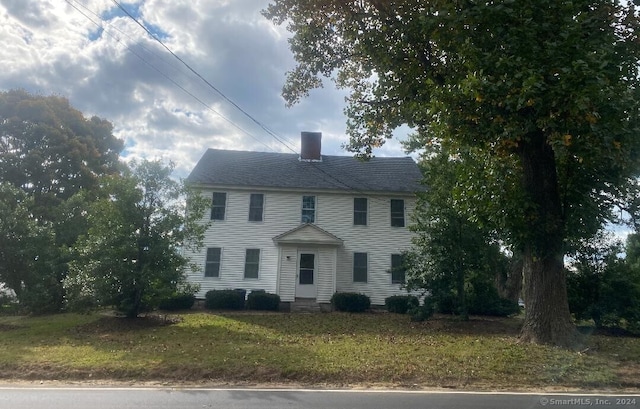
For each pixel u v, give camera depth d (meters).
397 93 13.27
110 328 14.45
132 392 7.12
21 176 29.06
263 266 23.48
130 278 14.79
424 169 19.52
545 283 11.06
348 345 11.30
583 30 8.91
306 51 14.77
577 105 7.89
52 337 12.82
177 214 15.71
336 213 24.41
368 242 24.11
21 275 16.39
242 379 8.15
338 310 21.45
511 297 25.69
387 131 15.27
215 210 23.94
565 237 11.73
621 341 12.78
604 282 15.48
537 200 10.92
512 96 8.58
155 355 9.73
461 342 11.84
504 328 15.54
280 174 25.47
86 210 21.27
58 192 29.94
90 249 14.77
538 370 8.49
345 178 25.59
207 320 16.77
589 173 11.87
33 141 30.16
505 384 7.84
